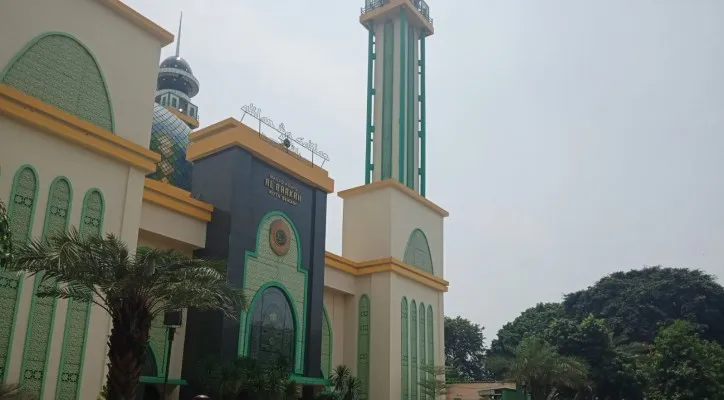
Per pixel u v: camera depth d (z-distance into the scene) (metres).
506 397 40.34
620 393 50.34
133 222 17.66
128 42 18.73
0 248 11.00
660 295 66.50
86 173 16.75
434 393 29.81
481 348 71.88
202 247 21.97
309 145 26.83
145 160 18.17
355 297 29.73
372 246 30.59
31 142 15.62
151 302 13.39
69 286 13.21
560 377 40.69
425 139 38.59
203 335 20.67
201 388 19.81
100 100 17.64
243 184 22.62
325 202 27.14
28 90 15.88
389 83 38.81
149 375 19.86
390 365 27.88
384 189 31.09
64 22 17.00
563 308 72.38
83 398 15.74
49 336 15.34
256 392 18.67
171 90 38.44
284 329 23.62
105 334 16.56
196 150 23.53
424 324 31.77
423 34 41.31
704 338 63.53
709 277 68.31
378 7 40.34
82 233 16.31
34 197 15.47
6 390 12.95
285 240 24.39
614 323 65.94
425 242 33.50
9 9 15.75
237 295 14.39
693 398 47.28
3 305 14.61
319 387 24.84
